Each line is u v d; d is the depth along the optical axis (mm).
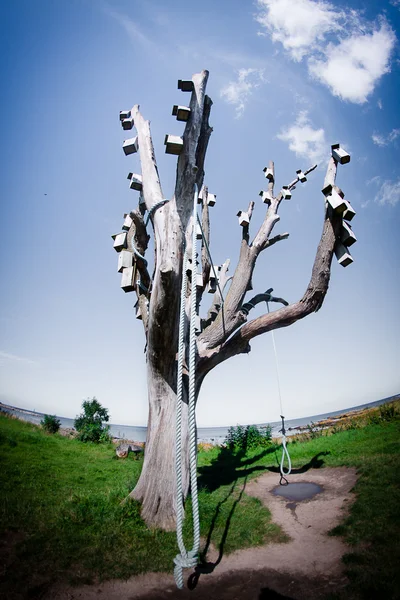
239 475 12000
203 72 5988
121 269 7887
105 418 21938
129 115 8359
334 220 6426
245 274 9438
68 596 4336
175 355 7184
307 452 13984
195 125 5613
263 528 6520
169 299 6008
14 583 4438
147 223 8266
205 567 5230
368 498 6949
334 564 4887
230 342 8414
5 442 13977
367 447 12180
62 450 15656
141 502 6770
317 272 7082
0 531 5758
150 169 7219
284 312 7805
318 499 7918
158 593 4508
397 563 4477
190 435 3098
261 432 19625
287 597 4258
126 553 5352
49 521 6250
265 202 10953
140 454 16266
